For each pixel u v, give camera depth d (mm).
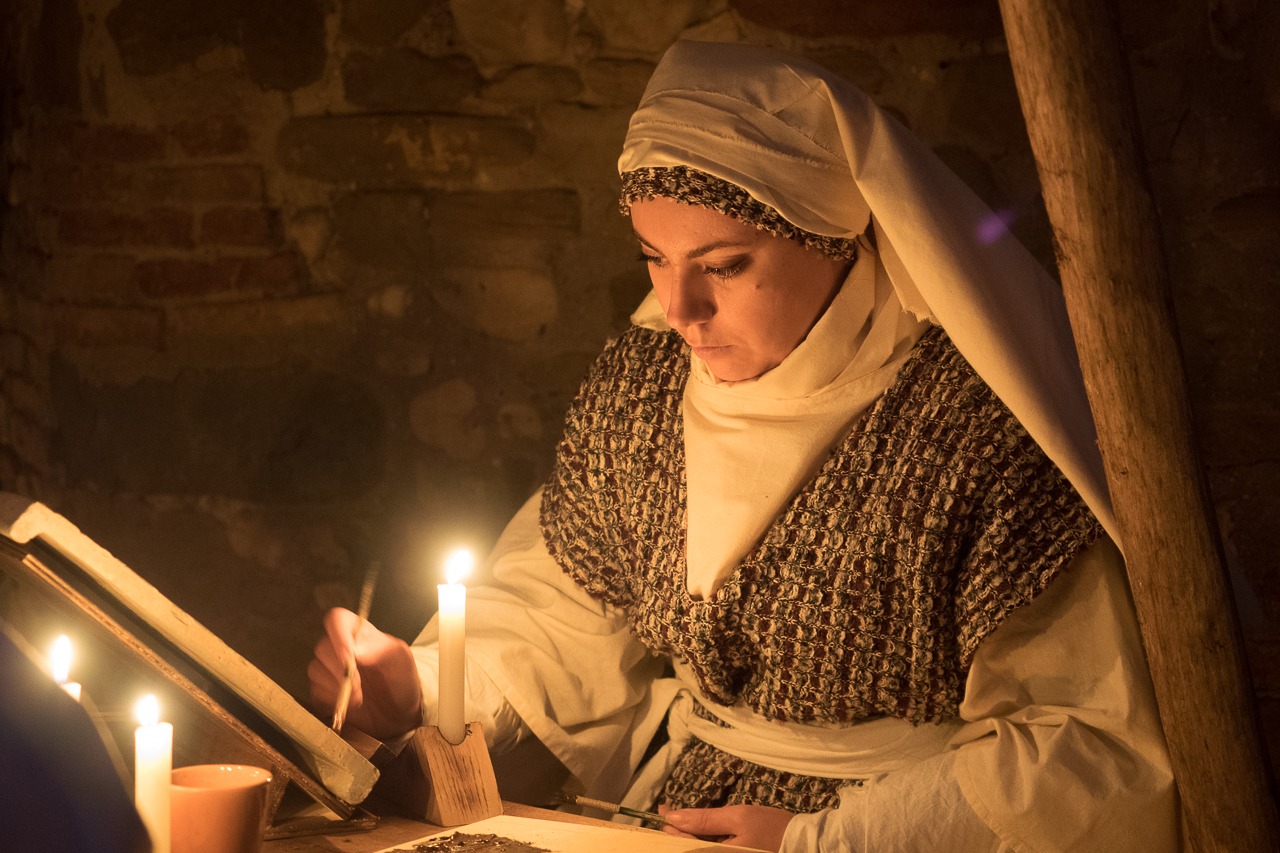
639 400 1433
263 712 1005
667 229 1202
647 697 1540
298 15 2209
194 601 2396
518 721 1430
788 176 1173
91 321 2422
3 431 2848
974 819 1113
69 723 695
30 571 903
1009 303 1193
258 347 2314
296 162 2252
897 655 1223
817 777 1296
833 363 1269
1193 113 1834
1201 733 1028
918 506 1213
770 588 1269
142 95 2312
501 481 2232
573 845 1039
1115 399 959
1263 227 1817
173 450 2385
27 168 2607
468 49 2154
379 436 2273
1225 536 1878
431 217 2205
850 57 1982
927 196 1150
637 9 2062
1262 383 1840
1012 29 892
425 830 1081
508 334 2203
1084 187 901
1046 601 1191
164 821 823
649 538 1395
